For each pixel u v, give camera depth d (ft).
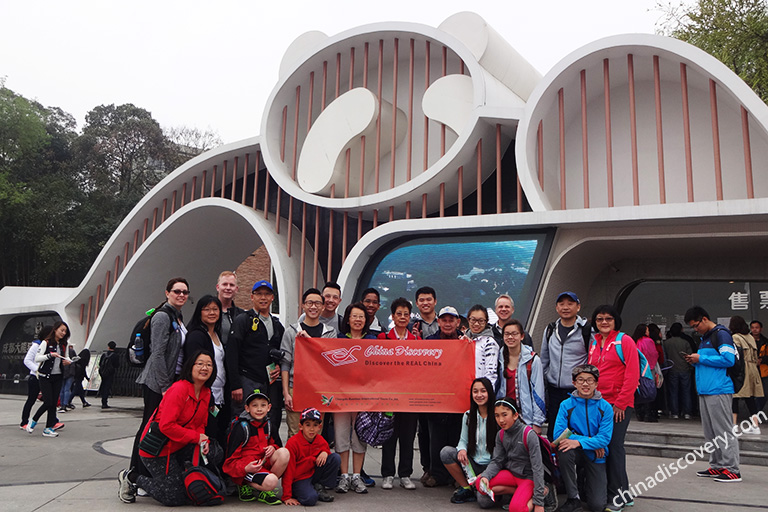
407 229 39.32
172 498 17.02
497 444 17.95
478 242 38.52
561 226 35.55
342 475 19.88
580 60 37.24
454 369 20.48
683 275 40.96
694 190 37.93
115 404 52.03
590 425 17.76
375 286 41.29
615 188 40.29
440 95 43.88
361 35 46.88
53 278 122.01
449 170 41.75
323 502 18.19
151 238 60.29
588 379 17.63
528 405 18.93
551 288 36.60
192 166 59.11
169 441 17.15
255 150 55.52
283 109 53.01
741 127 36.96
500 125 40.81
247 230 65.21
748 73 61.46
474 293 37.58
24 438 31.32
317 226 48.70
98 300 67.97
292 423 20.49
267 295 20.89
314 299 20.85
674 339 37.06
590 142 41.68
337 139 47.14
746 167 33.65
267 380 20.13
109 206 126.52
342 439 20.11
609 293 42.88
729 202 30.58
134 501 17.54
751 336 32.99
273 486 17.39
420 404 20.26
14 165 110.73
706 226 33.14
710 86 34.78
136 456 17.99
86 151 130.31
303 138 53.47
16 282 115.55
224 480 19.07
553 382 20.12
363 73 50.39
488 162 44.55
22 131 105.81
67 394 47.16
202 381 17.39
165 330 18.39
